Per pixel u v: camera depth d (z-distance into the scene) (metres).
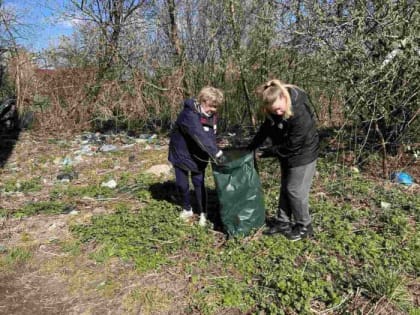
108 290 3.81
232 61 9.34
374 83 5.80
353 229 4.59
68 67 11.29
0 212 5.46
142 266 4.06
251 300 3.51
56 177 7.09
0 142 9.78
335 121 8.64
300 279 3.68
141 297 3.68
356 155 6.86
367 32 5.89
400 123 6.44
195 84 10.09
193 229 4.70
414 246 4.20
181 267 4.05
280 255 4.09
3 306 3.73
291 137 3.93
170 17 9.87
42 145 9.49
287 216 4.48
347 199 5.42
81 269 4.15
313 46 6.40
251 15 8.68
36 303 3.74
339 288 3.60
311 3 6.32
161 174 6.84
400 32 5.69
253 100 9.54
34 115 11.26
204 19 9.73
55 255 4.43
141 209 5.36
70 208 5.55
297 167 4.04
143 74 10.35
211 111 4.42
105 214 5.32
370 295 3.48
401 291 3.53
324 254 4.10
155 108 10.30
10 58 11.70
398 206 5.15
